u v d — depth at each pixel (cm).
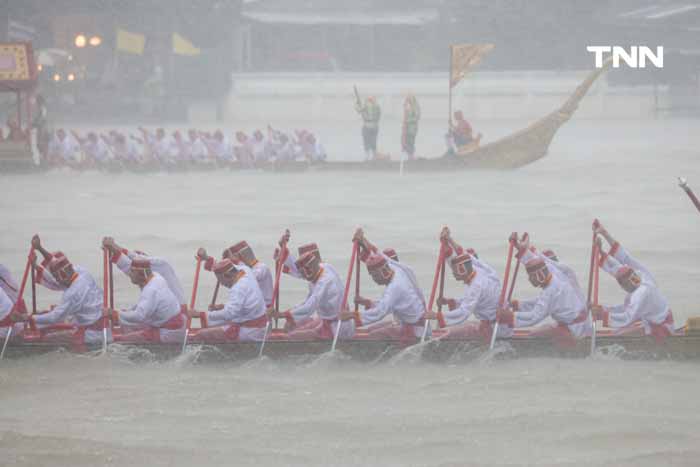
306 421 4050
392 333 4962
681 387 4431
